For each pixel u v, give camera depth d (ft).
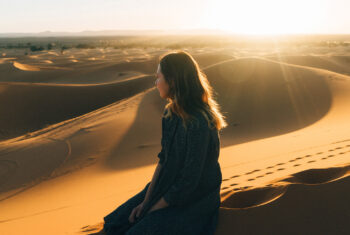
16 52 485.56
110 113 64.54
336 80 75.00
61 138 49.60
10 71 196.75
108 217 8.05
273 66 88.17
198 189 6.91
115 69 198.39
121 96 120.47
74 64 245.86
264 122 58.59
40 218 20.24
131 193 23.40
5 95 107.96
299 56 201.05
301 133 42.75
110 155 39.34
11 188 32.63
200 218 7.15
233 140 47.32
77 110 108.47
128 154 39.06
